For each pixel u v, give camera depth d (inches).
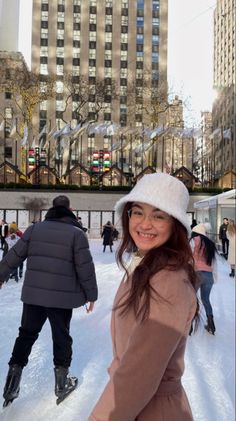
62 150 1662.2
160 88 1619.1
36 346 161.5
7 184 1160.2
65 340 119.9
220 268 451.5
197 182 1416.1
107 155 1385.3
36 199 1155.9
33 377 132.1
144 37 2938.0
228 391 126.7
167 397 46.2
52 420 105.2
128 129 1493.6
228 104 2588.6
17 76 1482.5
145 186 51.7
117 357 50.0
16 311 223.1
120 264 56.8
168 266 46.5
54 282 118.0
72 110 2630.4
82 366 143.1
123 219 56.7
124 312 47.6
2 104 2090.3
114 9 2930.6
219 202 605.9
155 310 43.6
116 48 2906.0
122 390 41.2
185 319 44.6
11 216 1136.8
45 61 2832.2
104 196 1178.6
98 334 182.2
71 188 1180.5
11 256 123.7
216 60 3225.9
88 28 2898.6
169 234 50.8
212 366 148.3
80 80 1569.9
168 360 42.7
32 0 2832.2
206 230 201.8
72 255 121.3
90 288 122.6
